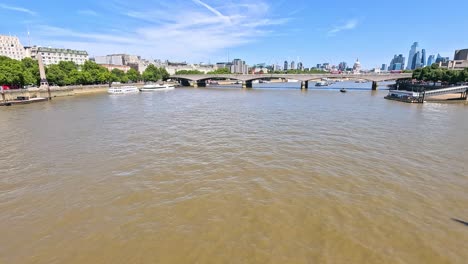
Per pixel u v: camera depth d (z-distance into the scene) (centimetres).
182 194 1672
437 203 1570
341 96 9594
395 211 1473
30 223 1392
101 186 1803
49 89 8650
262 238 1242
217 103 7175
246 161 2252
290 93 11269
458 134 3388
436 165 2211
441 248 1177
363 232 1283
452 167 2169
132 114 5109
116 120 4397
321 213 1445
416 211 1478
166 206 1530
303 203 1550
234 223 1359
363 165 2177
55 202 1603
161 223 1369
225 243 1210
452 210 1494
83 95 10212
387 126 3878
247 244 1202
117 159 2347
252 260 1104
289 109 5819
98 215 1453
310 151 2545
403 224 1349
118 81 15000
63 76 10425
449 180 1902
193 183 1825
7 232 1319
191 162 2238
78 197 1658
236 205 1531
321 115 4916
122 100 8175
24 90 7831
